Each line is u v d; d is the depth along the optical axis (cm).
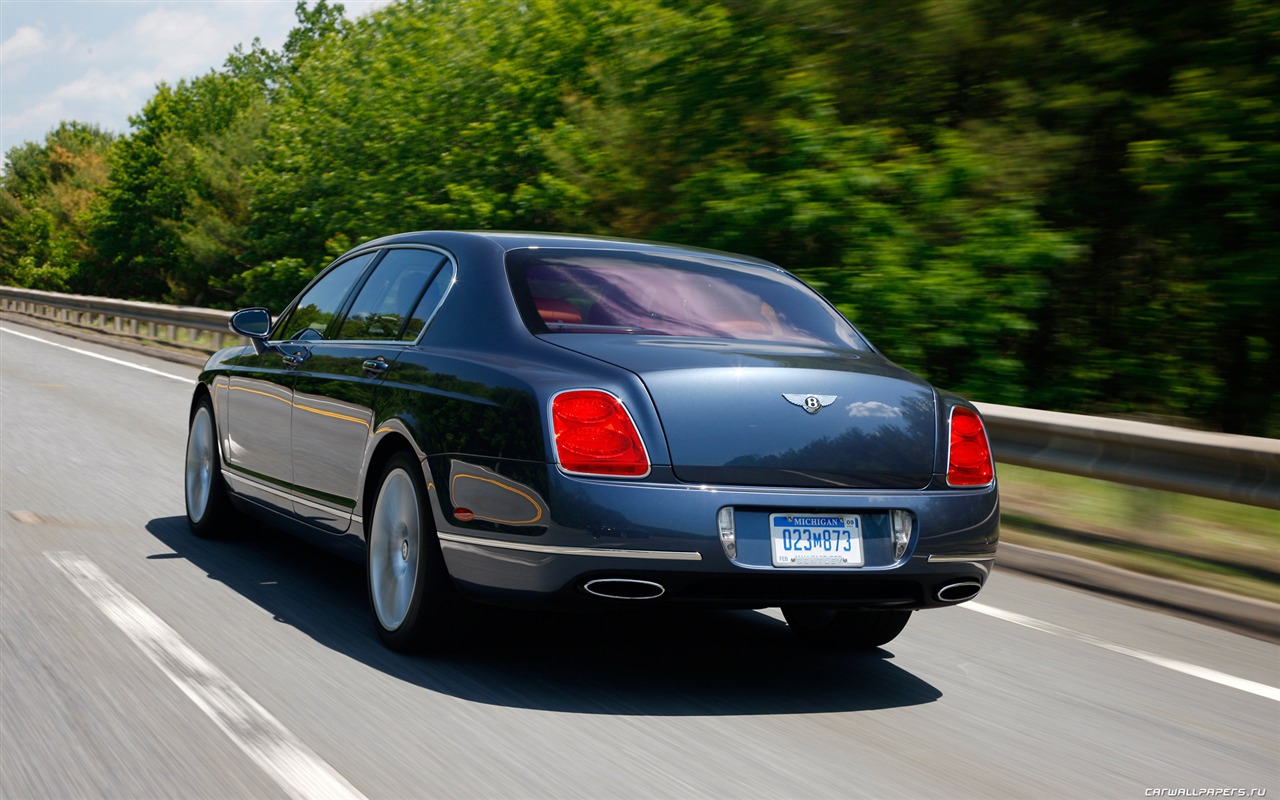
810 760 366
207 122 7281
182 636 466
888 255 1271
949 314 1259
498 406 418
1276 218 1283
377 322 530
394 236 566
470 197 2133
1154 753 391
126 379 1709
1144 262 1484
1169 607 610
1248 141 1252
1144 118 1336
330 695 402
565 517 393
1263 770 379
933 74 1477
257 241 3073
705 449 400
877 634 497
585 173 1727
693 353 422
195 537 671
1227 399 1472
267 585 562
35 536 645
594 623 526
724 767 355
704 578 395
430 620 445
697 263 513
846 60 1473
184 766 333
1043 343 1520
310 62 3142
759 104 1480
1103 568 646
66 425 1157
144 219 6925
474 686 422
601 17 2203
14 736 351
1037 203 1417
